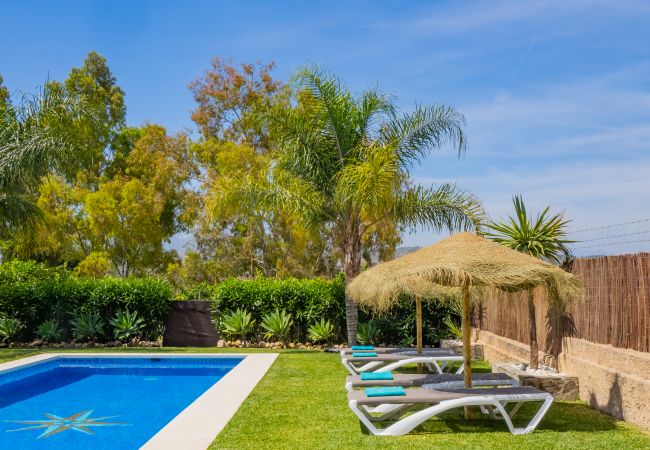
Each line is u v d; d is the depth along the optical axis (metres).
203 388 11.91
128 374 13.77
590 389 8.79
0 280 18.00
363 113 15.94
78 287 17.73
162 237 38.38
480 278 7.03
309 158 15.67
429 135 15.88
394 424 6.94
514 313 12.42
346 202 15.70
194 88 37.09
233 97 36.09
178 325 18.30
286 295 17.50
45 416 9.22
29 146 15.12
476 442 6.54
